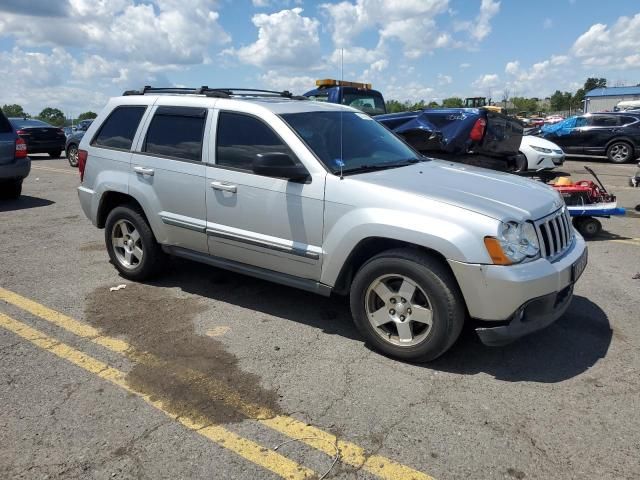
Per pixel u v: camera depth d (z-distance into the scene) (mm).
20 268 6020
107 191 5457
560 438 3000
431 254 3664
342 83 12109
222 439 3008
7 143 9695
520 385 3559
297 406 3326
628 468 2760
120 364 3840
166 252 5203
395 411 3268
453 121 8414
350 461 2830
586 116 17922
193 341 4215
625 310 4781
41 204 9984
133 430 3084
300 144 4199
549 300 3578
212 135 4688
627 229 7906
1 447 2932
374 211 3766
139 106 5379
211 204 4660
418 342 3748
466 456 2859
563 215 4109
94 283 5523
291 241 4223
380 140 4902
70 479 2693
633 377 3645
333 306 4922
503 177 4488
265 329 4438
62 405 3324
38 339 4227
